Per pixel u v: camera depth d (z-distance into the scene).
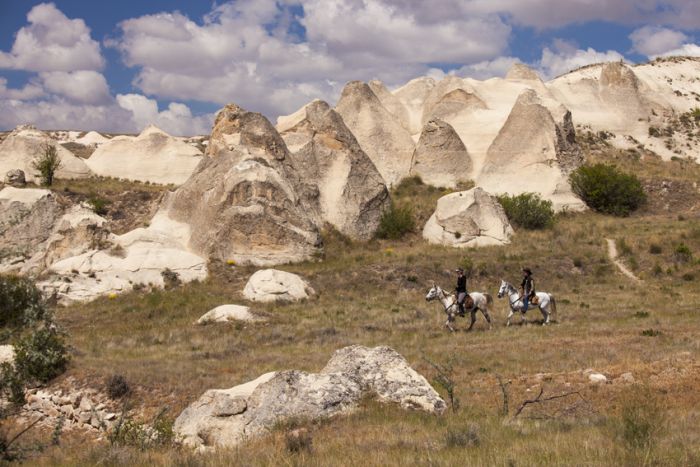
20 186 53.62
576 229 48.38
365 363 14.84
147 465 10.94
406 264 39.88
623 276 39.19
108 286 36.16
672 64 95.44
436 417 13.28
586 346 21.00
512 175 57.62
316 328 27.50
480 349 21.73
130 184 59.16
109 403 17.91
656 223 49.44
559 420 12.68
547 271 39.75
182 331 28.09
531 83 75.06
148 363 21.33
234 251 41.19
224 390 14.66
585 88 77.44
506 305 33.47
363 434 11.90
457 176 59.47
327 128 52.16
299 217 43.09
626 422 10.51
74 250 39.16
